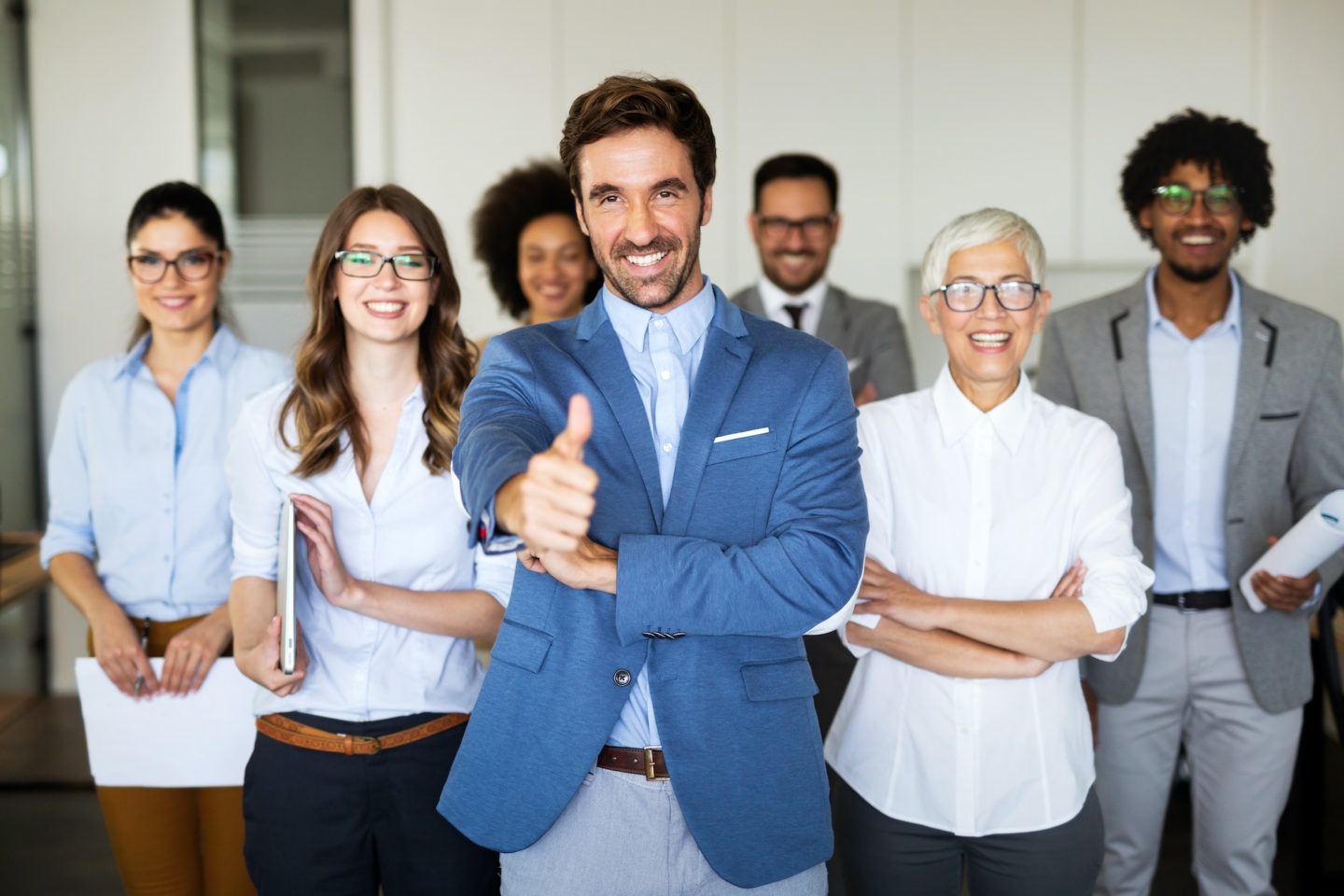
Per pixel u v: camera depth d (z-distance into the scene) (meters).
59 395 4.69
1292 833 3.23
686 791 1.51
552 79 4.76
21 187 4.57
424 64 4.75
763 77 4.79
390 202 1.97
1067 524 1.97
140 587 2.43
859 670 2.03
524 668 1.55
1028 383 2.02
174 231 2.42
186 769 2.21
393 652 1.94
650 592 1.43
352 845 1.92
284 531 1.82
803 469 1.53
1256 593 2.37
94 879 3.19
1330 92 4.65
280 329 4.74
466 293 4.81
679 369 1.57
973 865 1.98
